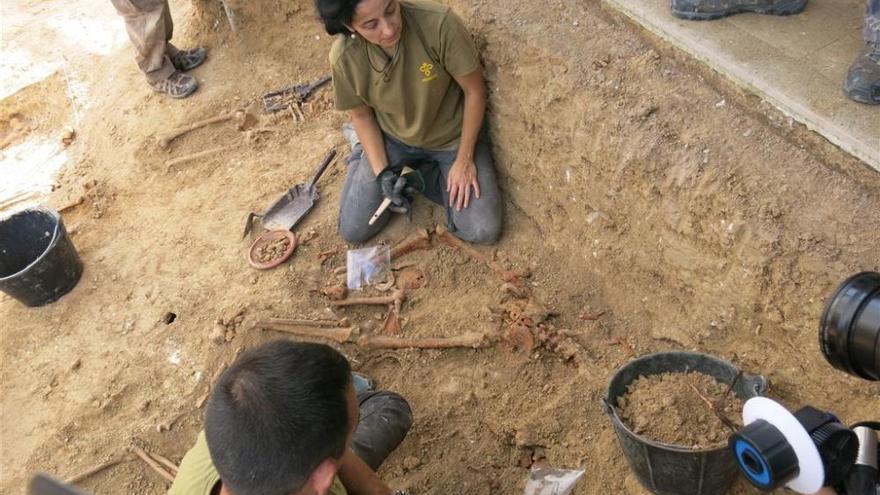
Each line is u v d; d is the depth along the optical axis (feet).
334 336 10.56
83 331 11.84
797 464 5.27
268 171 13.83
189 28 17.22
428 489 9.04
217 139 14.97
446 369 10.19
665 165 8.93
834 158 8.12
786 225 7.94
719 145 8.69
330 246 12.13
